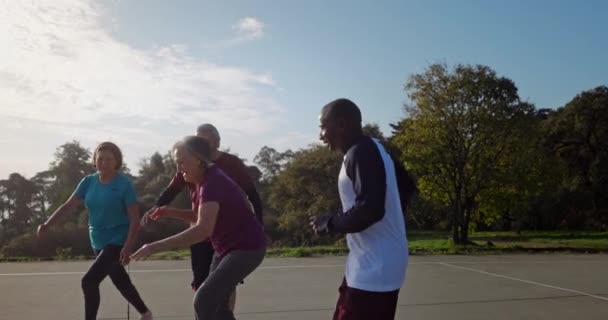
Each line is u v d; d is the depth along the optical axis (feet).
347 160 9.21
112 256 14.87
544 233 114.42
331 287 23.73
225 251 11.53
